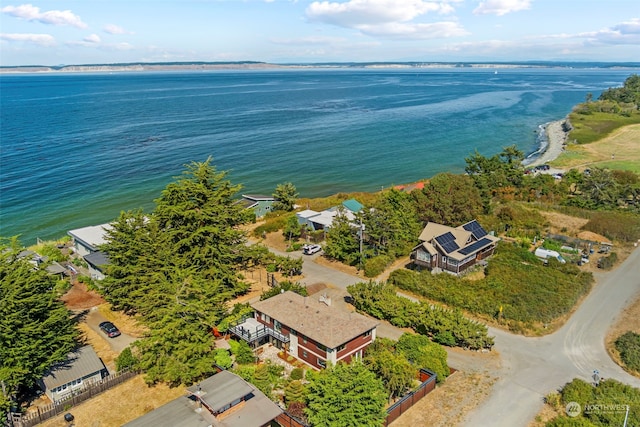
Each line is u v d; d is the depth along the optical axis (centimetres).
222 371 3666
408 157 13800
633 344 4422
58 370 3831
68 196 10106
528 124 19238
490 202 8631
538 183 9294
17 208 9394
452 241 6150
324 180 11612
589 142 15225
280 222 8125
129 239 5209
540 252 6594
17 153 13600
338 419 3117
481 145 15312
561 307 5097
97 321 5066
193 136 16488
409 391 3825
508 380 4006
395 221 6812
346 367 3441
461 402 3716
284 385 3872
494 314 5003
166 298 4319
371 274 6134
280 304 4609
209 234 5375
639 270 6250
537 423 3494
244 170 12350
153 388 3922
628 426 3328
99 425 3497
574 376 4069
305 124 19325
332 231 6769
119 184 10919
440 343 4581
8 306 3506
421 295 5575
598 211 8294
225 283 5531
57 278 4319
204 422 3005
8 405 3388
